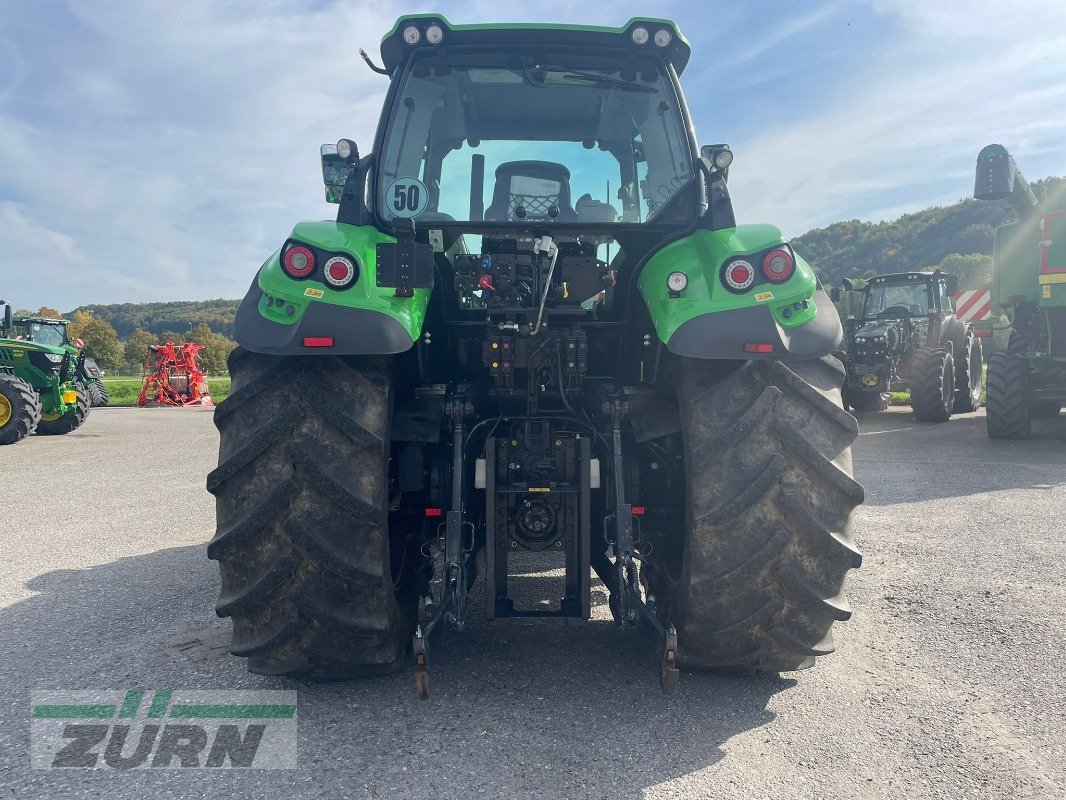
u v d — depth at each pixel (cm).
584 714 233
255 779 199
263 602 218
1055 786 194
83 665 276
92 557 436
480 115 289
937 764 204
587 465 248
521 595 351
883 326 1148
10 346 1205
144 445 1069
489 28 277
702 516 219
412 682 256
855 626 309
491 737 219
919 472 663
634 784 194
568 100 290
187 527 518
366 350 208
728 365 231
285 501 213
